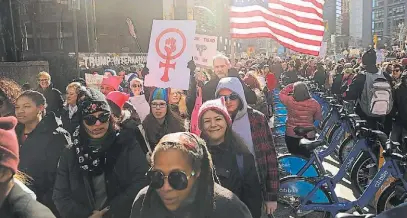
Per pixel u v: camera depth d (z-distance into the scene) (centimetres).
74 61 1702
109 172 299
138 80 680
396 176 481
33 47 2375
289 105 660
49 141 340
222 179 317
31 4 2380
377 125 761
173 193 206
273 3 741
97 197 300
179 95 528
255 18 738
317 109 653
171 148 203
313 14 748
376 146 562
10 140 174
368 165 595
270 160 383
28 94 371
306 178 511
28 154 335
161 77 464
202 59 683
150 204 216
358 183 603
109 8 3950
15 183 182
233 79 381
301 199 511
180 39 461
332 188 508
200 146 215
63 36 2542
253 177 327
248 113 385
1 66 991
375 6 15500
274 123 1051
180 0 3681
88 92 304
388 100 722
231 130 327
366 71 752
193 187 213
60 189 303
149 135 428
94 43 2767
